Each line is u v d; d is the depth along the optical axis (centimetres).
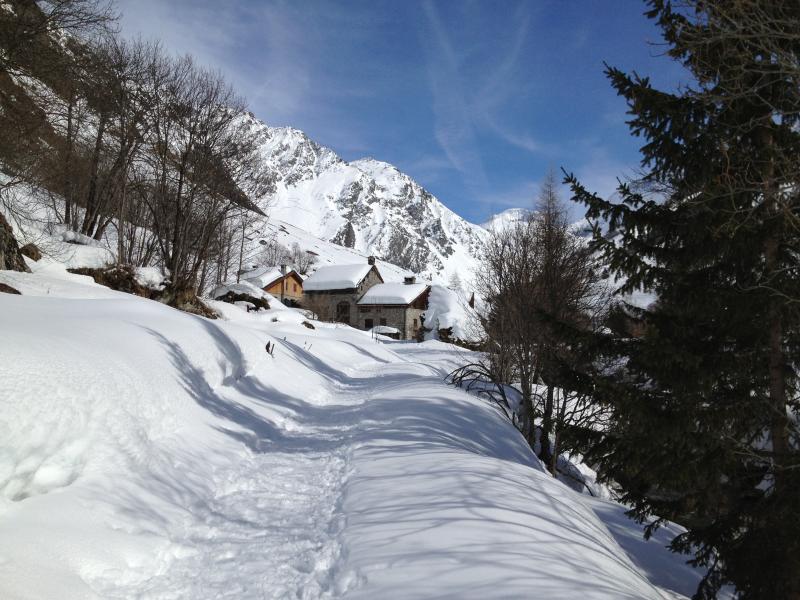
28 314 619
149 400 592
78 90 1598
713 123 551
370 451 650
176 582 340
